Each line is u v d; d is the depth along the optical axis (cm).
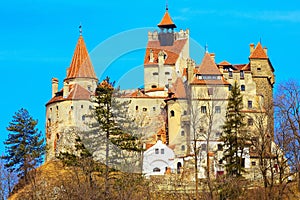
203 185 9612
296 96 11262
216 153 10981
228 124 11475
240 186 9294
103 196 7756
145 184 7850
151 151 7225
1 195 10306
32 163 11400
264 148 10806
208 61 11281
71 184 8450
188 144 8575
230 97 12262
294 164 10125
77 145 8875
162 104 7500
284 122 10894
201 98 9050
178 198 9494
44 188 9300
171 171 9906
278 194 9569
